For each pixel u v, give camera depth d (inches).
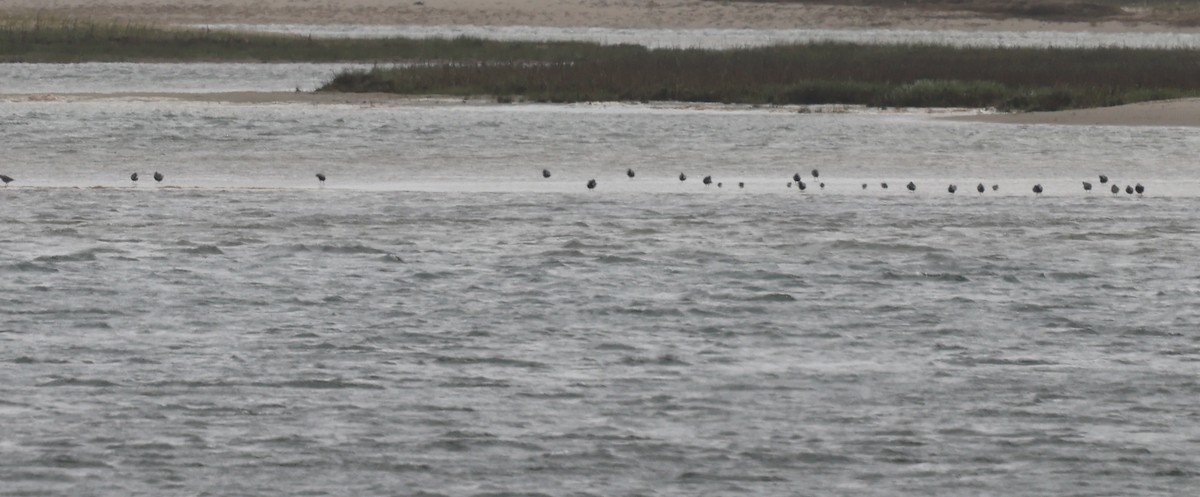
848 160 1871.3
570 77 2854.3
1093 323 1010.1
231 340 945.5
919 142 2064.5
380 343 938.7
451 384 842.8
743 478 692.1
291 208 1427.2
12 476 683.4
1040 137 2130.9
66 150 1879.9
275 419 772.0
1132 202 1513.3
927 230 1338.6
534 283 1119.0
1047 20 6358.3
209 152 1887.3
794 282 1133.1
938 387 847.7
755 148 1980.8
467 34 5280.5
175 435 744.3
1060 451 730.2
